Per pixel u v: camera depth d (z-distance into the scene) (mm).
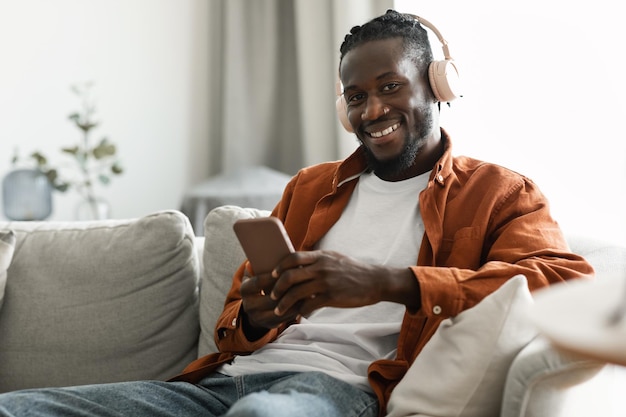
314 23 2812
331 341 1333
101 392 1271
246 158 3029
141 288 1698
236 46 2986
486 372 1089
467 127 2268
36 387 1674
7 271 1729
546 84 2086
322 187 1521
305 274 1119
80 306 1692
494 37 2195
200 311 1710
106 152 2654
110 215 2865
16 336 1690
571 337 587
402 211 1400
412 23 1451
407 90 1385
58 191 2730
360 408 1167
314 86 2822
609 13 1953
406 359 1260
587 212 2014
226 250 1692
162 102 3041
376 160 1438
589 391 1140
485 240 1332
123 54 2961
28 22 2799
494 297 1105
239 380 1310
